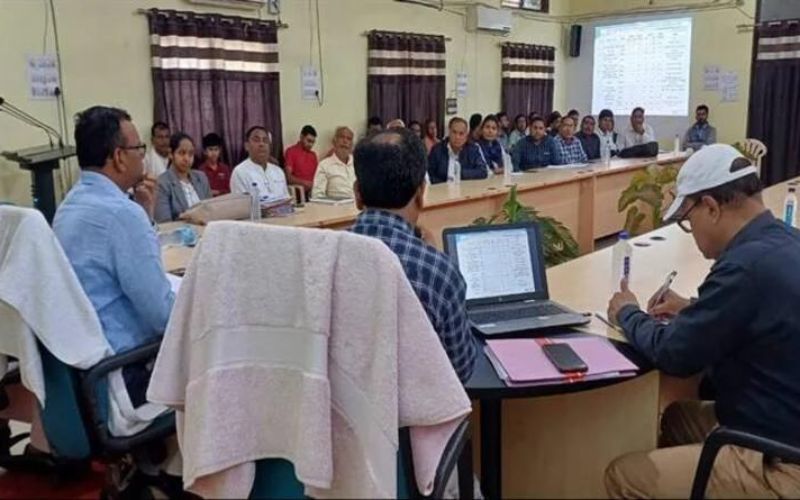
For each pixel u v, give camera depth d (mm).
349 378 1031
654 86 9320
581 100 9953
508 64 8883
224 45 5918
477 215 5172
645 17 9242
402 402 1051
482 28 8312
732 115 8727
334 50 6906
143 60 5473
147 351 1828
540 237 2117
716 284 1523
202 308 1091
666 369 1608
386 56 7301
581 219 6402
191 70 5719
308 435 1024
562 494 1414
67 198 1978
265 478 1123
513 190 3752
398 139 1430
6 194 4777
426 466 1103
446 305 1384
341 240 1036
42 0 4840
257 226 1080
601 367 1634
